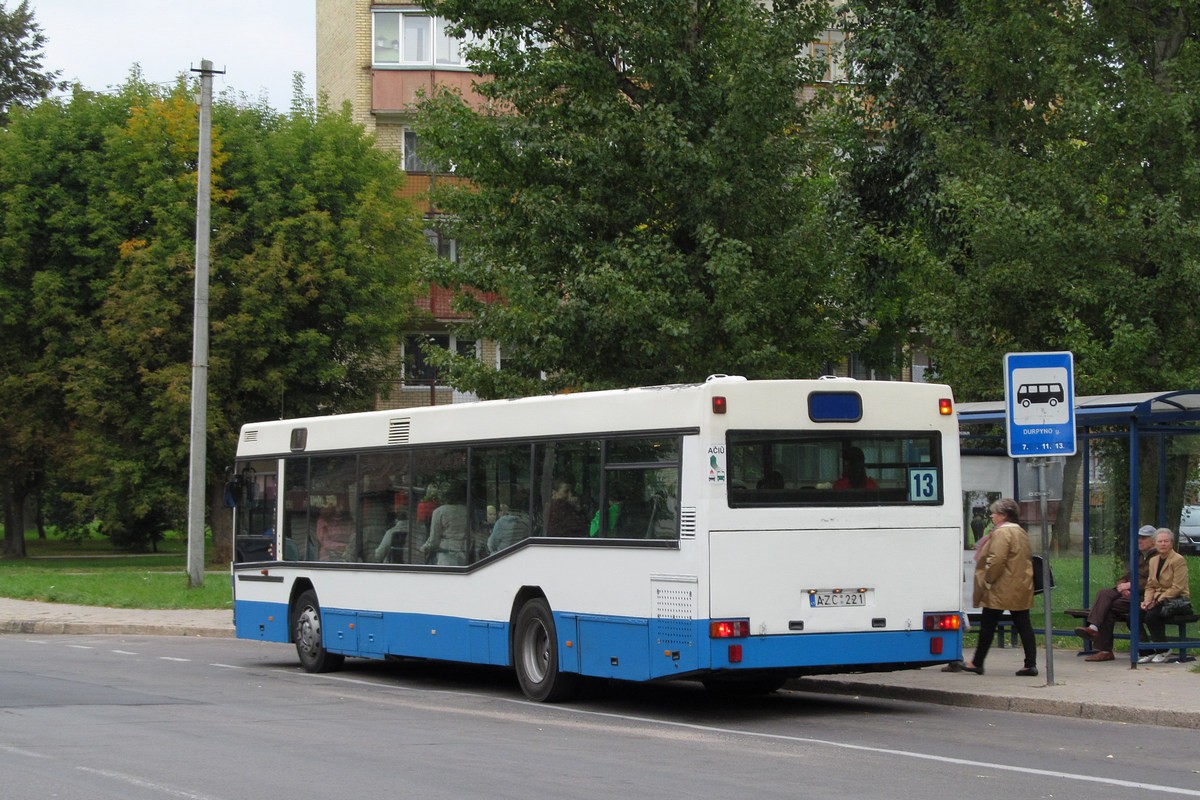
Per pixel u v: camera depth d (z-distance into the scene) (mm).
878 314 26781
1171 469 18156
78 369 38688
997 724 11492
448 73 43062
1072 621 17266
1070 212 18672
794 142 19781
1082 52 19281
